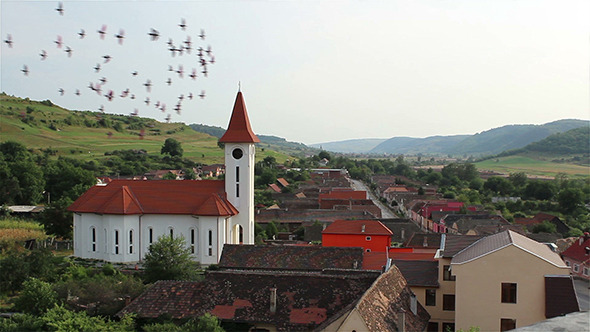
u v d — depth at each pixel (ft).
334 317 125.39
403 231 362.33
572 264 294.46
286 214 437.17
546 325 27.35
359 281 146.10
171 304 150.82
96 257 280.72
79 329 140.56
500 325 135.23
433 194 655.76
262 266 216.95
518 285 134.21
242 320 141.69
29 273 220.43
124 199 274.98
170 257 214.90
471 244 164.35
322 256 216.54
